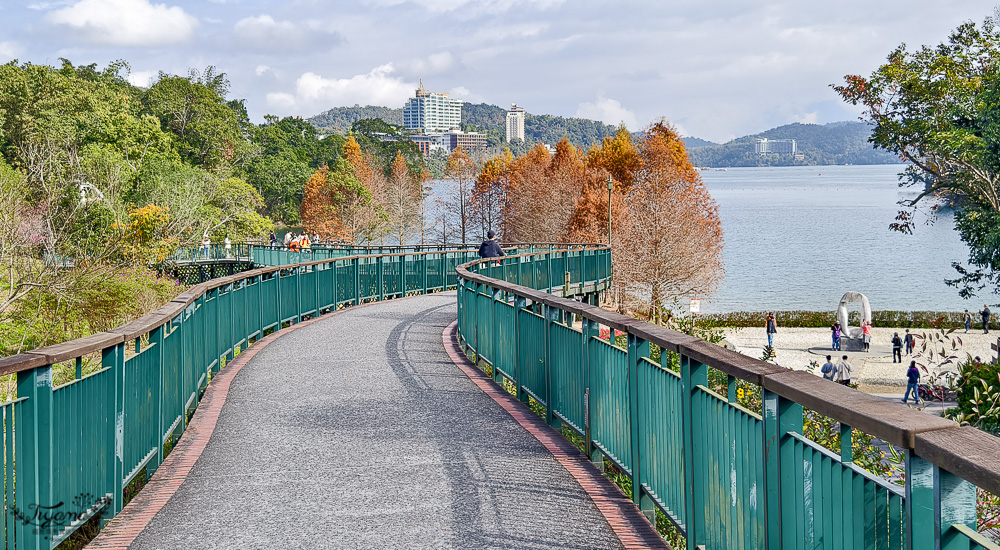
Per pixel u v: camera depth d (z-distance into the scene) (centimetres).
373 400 743
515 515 440
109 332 450
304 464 544
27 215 2142
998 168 2508
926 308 5803
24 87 7069
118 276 2195
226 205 5819
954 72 2742
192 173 5641
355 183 9006
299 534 418
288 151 11631
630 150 6838
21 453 346
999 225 2564
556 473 516
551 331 650
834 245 10669
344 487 494
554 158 7662
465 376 866
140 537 420
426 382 830
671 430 402
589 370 548
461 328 1097
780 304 6084
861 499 232
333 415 685
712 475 346
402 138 13475
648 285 5244
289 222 10388
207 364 813
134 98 9656
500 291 870
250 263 4103
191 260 4200
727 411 329
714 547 346
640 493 456
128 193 5159
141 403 517
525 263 1677
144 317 536
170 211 4884
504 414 684
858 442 602
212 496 482
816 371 2781
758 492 299
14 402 340
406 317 1473
